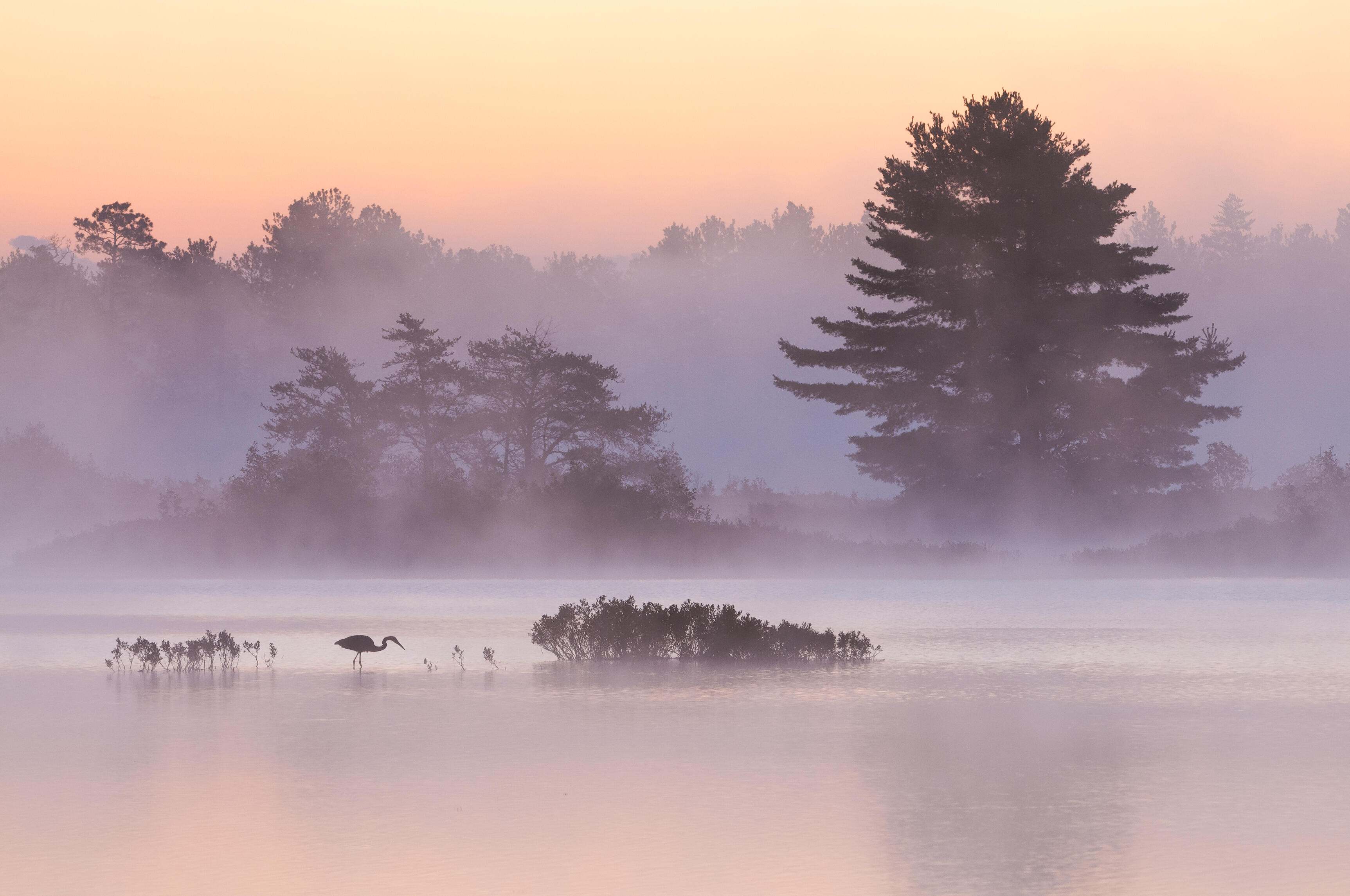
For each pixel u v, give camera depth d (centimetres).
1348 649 7950
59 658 8062
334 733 5112
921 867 3117
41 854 3275
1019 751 4616
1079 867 3103
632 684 6694
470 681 6844
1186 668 7044
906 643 8531
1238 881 2978
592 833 3472
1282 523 19475
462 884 3006
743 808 3762
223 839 3431
